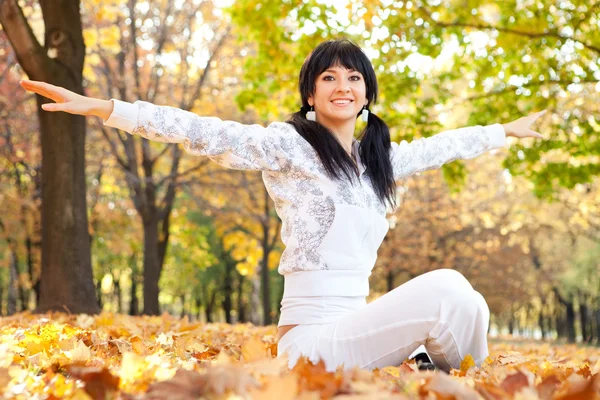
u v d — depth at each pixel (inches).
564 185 451.8
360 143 130.7
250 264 916.6
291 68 418.9
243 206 811.4
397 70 408.8
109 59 709.9
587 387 67.7
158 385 69.1
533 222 1089.4
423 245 968.3
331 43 129.2
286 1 394.9
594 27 394.3
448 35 424.2
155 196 675.4
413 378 87.4
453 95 441.1
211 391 67.7
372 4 385.7
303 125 124.1
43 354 109.0
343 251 118.0
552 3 397.7
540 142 442.0
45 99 335.9
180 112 117.4
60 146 333.7
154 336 166.9
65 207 332.5
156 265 669.9
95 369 80.9
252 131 120.1
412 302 109.9
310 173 120.0
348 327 112.2
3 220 787.4
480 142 151.6
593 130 433.7
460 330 110.0
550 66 413.1
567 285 1364.4
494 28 407.8
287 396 63.9
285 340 118.6
